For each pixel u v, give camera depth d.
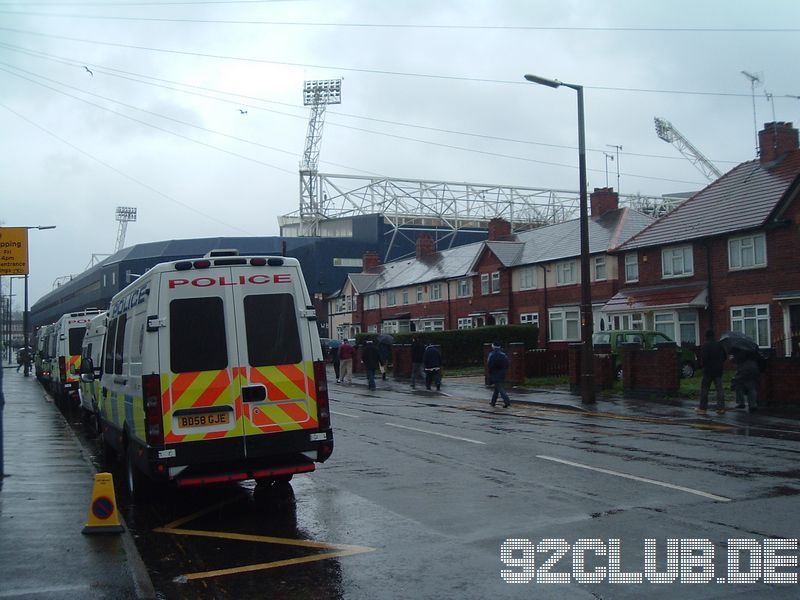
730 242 31.28
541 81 21.09
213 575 6.87
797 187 28.08
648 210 83.31
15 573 6.74
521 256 49.03
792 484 9.85
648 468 11.13
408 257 82.88
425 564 6.88
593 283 41.84
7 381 43.06
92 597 6.12
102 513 8.14
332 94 86.44
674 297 32.97
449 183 89.12
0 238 11.38
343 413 20.50
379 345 35.88
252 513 9.28
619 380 27.69
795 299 28.09
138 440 9.23
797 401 18.80
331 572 6.77
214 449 8.70
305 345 9.15
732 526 7.79
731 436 14.77
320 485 10.59
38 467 12.67
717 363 18.56
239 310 8.96
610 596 5.97
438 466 11.81
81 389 20.08
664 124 103.06
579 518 8.25
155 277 8.79
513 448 13.43
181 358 8.72
